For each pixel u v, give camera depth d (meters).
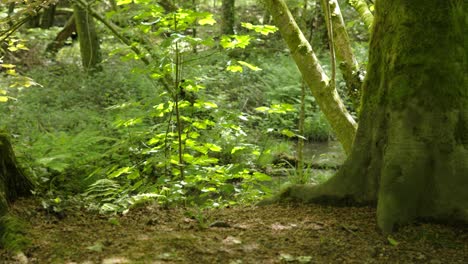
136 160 6.91
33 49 16.17
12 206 4.04
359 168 4.23
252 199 6.12
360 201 4.22
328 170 9.91
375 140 4.11
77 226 3.94
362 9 6.51
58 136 9.40
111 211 4.44
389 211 3.76
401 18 3.93
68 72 14.37
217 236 3.66
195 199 5.94
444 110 3.81
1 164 4.16
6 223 3.66
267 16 19.03
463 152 3.77
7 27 5.57
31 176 5.24
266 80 14.71
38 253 3.35
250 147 6.79
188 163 5.79
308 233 3.74
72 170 6.75
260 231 3.80
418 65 3.86
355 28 16.38
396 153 3.86
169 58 4.96
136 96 12.30
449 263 3.23
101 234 3.72
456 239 3.58
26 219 3.94
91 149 8.00
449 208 3.73
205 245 3.44
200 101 5.25
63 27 18.39
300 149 8.70
